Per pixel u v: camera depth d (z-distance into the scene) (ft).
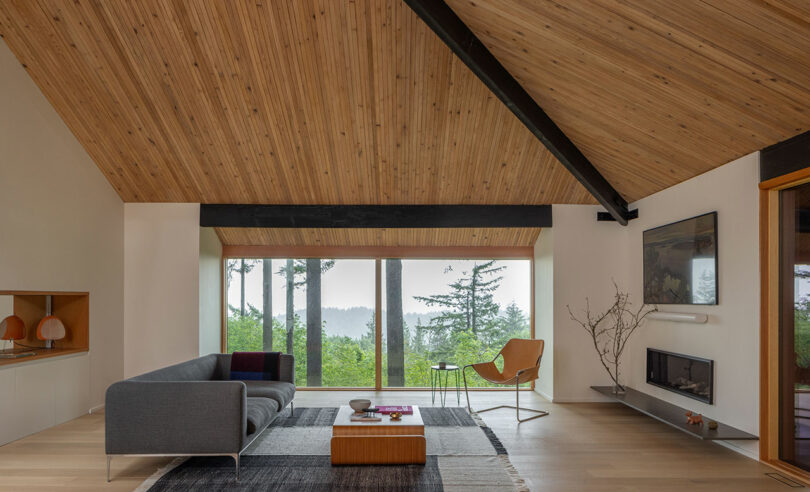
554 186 20.30
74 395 17.88
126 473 12.49
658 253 18.39
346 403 20.45
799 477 12.04
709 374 15.21
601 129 15.61
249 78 15.89
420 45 14.71
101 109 17.25
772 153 12.81
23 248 15.98
